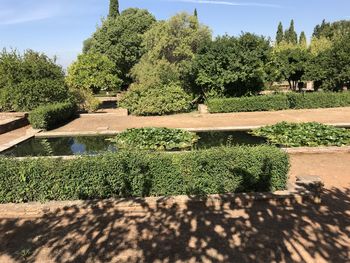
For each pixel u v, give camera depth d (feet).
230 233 16.01
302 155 31.24
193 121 54.13
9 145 37.32
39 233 16.44
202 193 20.24
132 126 50.06
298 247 14.73
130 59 118.21
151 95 64.08
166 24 86.79
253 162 20.07
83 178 19.75
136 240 15.51
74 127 49.49
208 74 66.33
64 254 14.52
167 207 18.94
